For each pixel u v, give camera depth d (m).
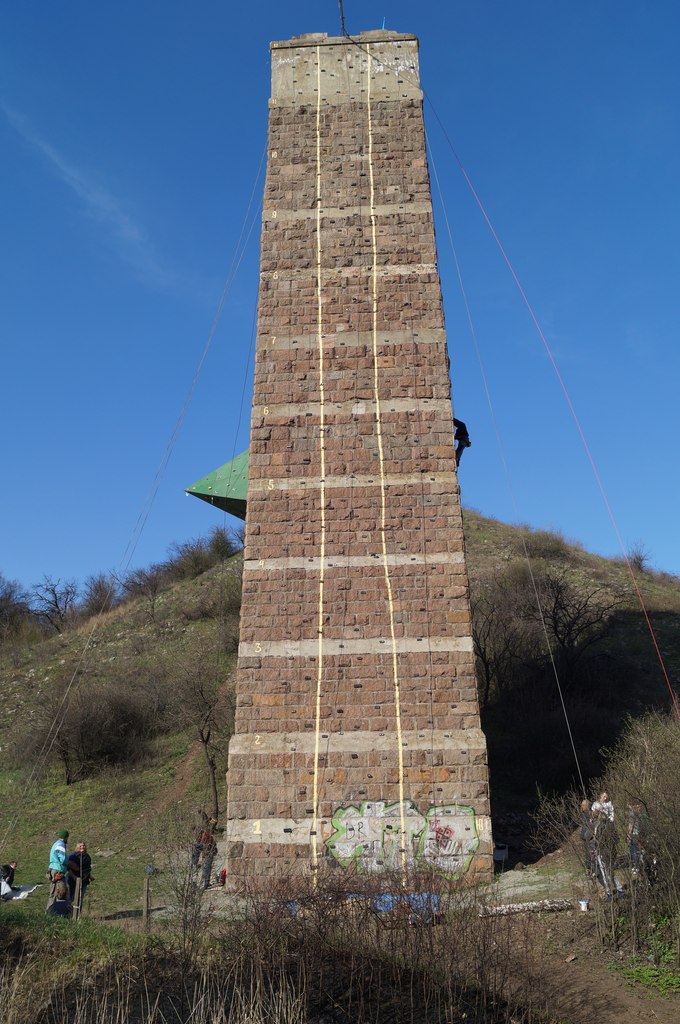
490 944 10.95
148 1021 9.39
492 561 44.03
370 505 18.59
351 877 12.91
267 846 16.44
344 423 19.20
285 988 9.87
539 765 25.28
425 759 16.86
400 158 21.50
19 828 25.34
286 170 21.55
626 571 44.81
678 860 13.12
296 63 22.62
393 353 19.72
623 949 12.42
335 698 17.31
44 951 11.49
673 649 33.28
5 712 35.84
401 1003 10.09
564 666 29.94
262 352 19.88
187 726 30.91
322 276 20.48
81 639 44.31
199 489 28.52
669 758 19.94
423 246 20.64
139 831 24.11
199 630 39.91
